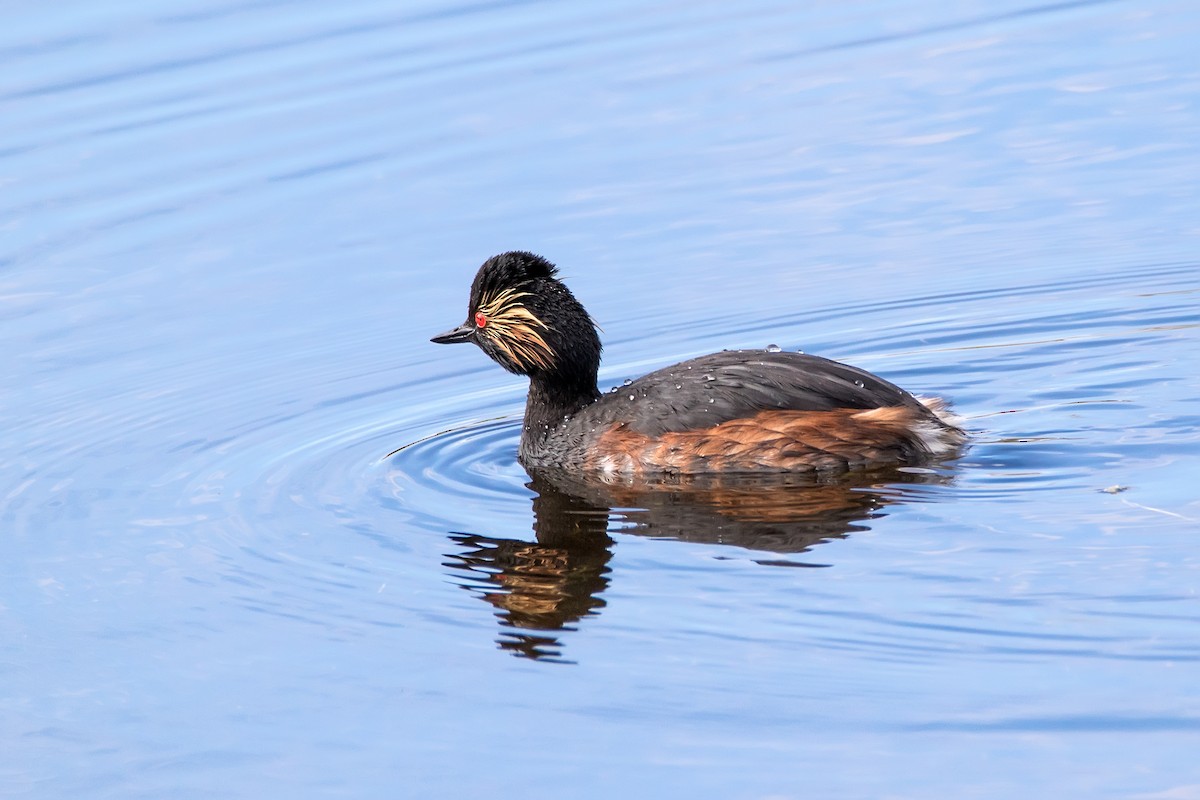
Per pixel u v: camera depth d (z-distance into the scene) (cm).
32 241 1995
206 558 1294
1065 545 1173
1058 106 2284
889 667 1034
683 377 1452
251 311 1861
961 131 2228
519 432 1574
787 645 1071
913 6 2705
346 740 1025
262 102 2338
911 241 1958
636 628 1112
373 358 1756
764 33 2589
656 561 1211
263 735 1041
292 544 1309
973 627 1065
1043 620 1065
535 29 2592
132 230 2020
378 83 2389
